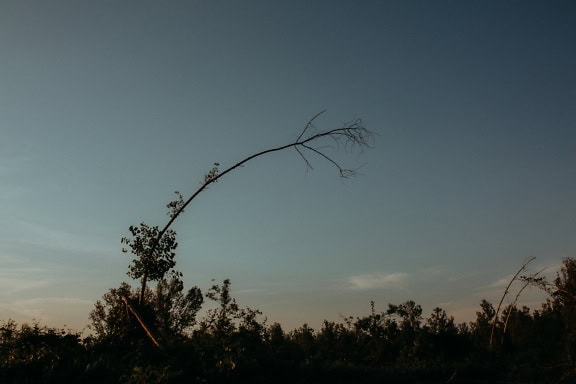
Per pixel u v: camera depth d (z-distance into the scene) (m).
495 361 29.89
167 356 18.97
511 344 41.09
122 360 19.56
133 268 25.72
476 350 36.25
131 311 24.58
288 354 22.08
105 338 23.23
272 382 18.80
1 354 19.50
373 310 42.09
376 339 39.44
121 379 16.27
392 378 22.14
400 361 32.28
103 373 17.08
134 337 23.53
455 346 35.22
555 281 39.69
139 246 25.91
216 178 25.55
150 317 24.44
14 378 16.48
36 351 18.91
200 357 18.75
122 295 25.20
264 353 20.67
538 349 34.50
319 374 20.86
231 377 17.89
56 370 17.02
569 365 25.20
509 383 23.81
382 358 37.25
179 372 16.89
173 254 26.09
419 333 36.25
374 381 21.45
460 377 24.53
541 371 25.67
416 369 24.45
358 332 41.38
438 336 35.78
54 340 21.53
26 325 22.19
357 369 22.22
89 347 21.91
